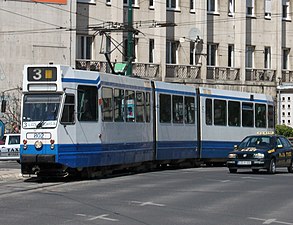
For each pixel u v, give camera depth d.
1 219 15.06
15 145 40.53
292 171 32.19
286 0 63.34
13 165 38.19
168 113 32.34
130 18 38.94
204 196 19.97
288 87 60.88
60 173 25.14
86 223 14.48
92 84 26.20
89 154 25.83
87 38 51.91
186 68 55.78
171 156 32.53
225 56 58.88
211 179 26.25
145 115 30.41
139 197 19.56
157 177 27.31
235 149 31.00
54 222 14.61
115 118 27.78
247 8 60.47
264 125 40.34
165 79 54.41
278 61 61.88
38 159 24.50
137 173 29.94
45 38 50.16
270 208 17.36
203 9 56.81
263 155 29.70
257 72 60.53
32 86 25.00
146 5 54.03
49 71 24.92
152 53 54.66
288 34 63.44
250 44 60.53
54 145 24.42
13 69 49.41
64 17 50.44
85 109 25.77
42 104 24.84
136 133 29.52
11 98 49.19
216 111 36.22
